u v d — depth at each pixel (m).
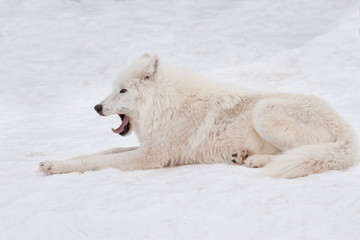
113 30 40.28
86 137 19.55
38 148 17.67
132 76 12.72
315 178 10.70
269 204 9.24
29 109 26.34
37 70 33.69
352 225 8.15
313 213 8.72
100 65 34.38
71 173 12.34
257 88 26.39
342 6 42.78
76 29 40.91
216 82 13.69
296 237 7.89
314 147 11.35
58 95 28.84
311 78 26.56
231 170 11.83
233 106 12.85
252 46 35.56
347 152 11.50
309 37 36.56
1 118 24.56
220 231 8.28
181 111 12.82
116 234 8.48
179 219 8.83
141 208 9.41
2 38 39.41
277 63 30.06
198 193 10.05
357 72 26.67
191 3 46.12
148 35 38.69
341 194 9.46
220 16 42.53
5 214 9.47
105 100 12.96
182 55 35.00
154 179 11.41
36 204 9.99
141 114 12.74
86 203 9.91
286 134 12.05
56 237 8.47
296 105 12.28
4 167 13.74
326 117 12.16
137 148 13.72
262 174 11.12
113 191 10.60
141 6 45.47
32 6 45.28
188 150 12.91
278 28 39.25
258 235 8.05
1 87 30.61
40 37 39.66
